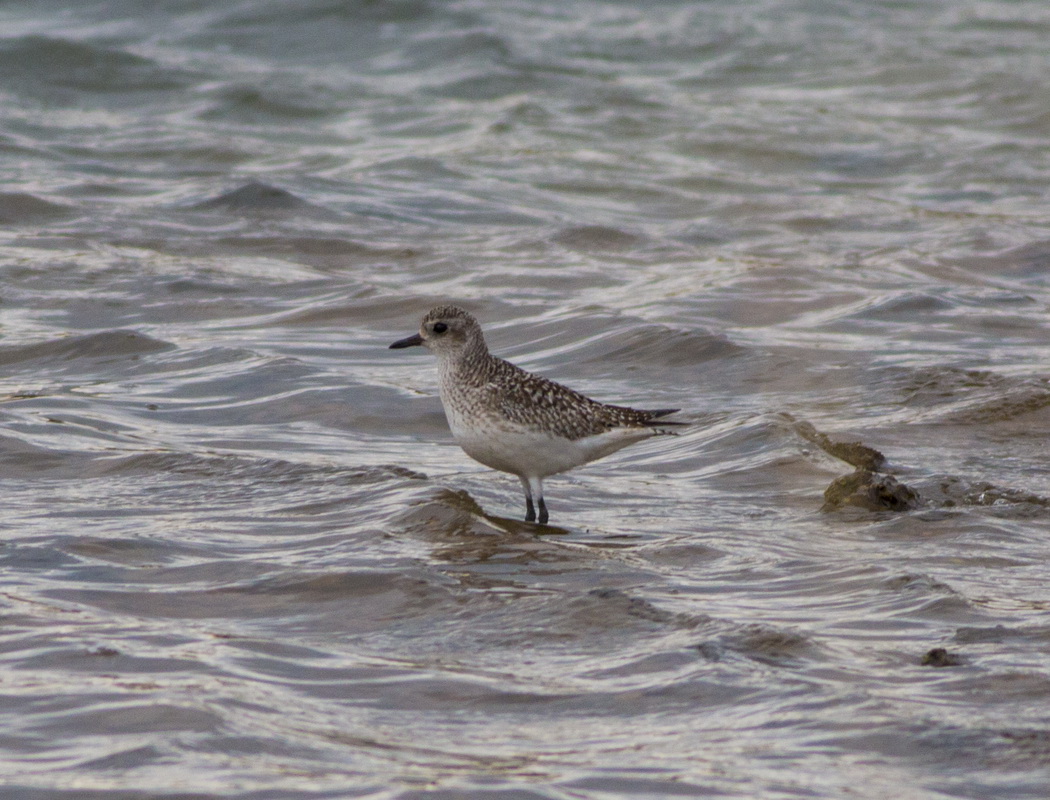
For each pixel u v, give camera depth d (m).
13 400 15.20
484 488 12.61
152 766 6.79
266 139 31.75
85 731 7.20
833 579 9.88
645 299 20.42
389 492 12.09
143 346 17.45
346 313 19.56
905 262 22.98
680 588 9.77
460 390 11.70
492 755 7.02
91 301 19.64
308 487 12.29
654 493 12.62
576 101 35.75
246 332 18.61
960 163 30.91
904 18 47.69
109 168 28.27
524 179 28.80
